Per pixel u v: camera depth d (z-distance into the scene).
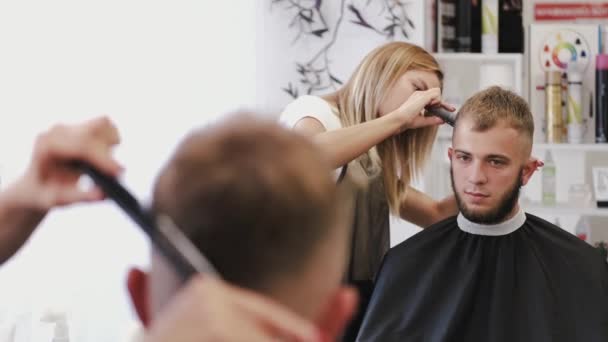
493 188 2.01
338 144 2.06
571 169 3.21
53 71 3.32
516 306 2.00
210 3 3.34
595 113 3.20
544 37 3.25
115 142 0.62
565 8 3.28
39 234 3.29
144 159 3.35
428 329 2.03
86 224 3.32
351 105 2.33
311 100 2.30
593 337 1.96
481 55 3.09
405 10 3.35
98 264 3.33
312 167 0.53
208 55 3.35
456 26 3.15
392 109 2.29
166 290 0.53
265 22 3.36
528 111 2.01
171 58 3.34
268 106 3.37
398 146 2.33
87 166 0.59
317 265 0.53
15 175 3.30
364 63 2.33
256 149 0.52
